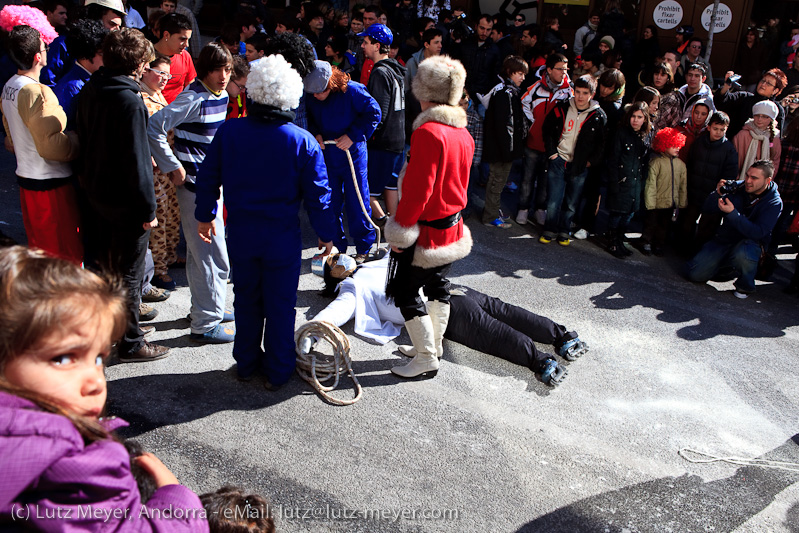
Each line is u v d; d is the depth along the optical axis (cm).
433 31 680
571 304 508
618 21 962
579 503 296
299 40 378
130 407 330
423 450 321
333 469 302
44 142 316
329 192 329
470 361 409
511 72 598
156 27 491
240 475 293
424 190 328
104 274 116
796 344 475
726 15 1072
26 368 100
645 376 414
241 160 309
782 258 650
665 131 584
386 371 388
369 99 477
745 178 546
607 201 600
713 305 530
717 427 368
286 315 342
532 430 346
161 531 115
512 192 761
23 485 93
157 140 341
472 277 539
